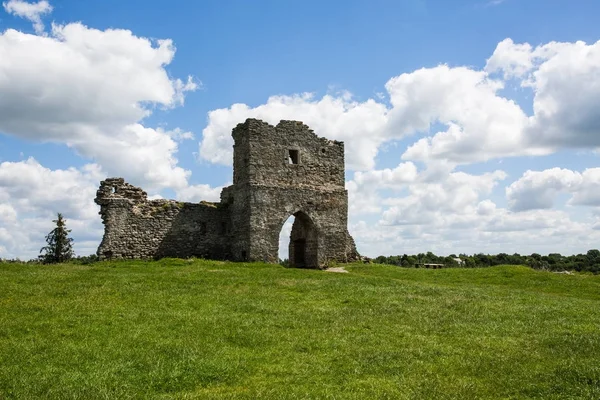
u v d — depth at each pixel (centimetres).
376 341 1656
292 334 1723
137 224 4119
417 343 1642
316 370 1371
